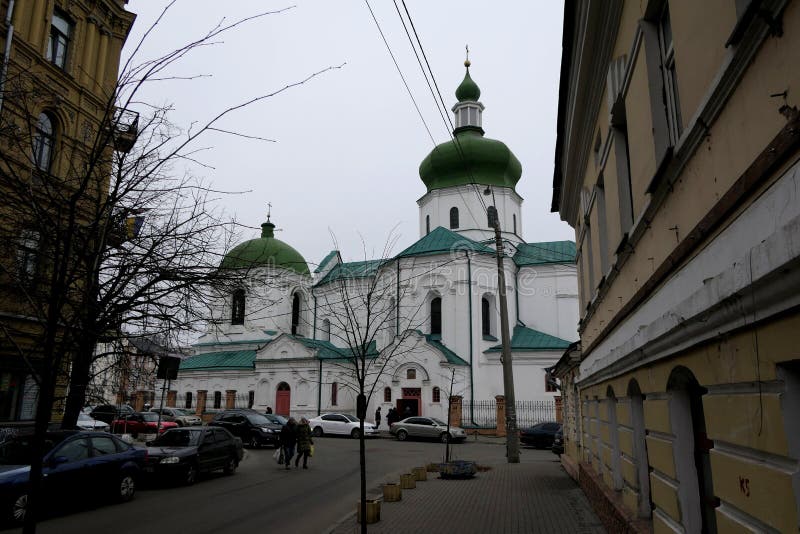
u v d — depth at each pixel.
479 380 37.78
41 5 17.05
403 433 32.66
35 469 4.88
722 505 3.75
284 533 10.30
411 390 37.31
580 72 9.38
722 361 3.61
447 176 45.19
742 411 3.31
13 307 12.85
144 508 12.63
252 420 27.73
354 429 34.12
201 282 14.20
